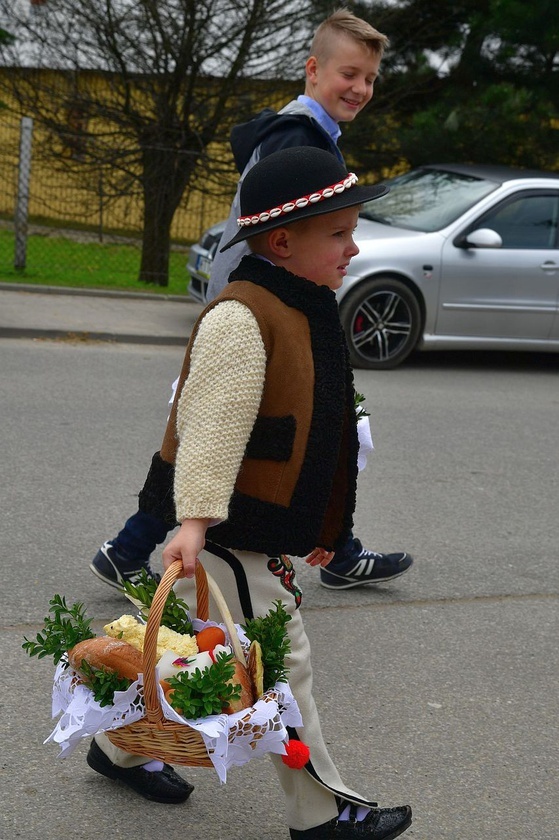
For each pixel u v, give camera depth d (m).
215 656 2.20
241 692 2.17
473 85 14.78
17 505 4.91
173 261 13.69
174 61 12.07
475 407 7.87
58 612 2.38
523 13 13.48
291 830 2.52
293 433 2.22
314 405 2.24
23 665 3.46
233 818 2.76
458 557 4.82
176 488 2.12
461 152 14.27
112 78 12.41
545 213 9.20
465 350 10.11
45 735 3.08
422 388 8.38
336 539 2.48
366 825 2.50
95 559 3.93
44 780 2.87
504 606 4.34
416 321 8.84
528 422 7.54
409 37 14.44
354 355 8.75
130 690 2.13
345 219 2.27
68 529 4.69
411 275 8.70
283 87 12.48
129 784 2.80
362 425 3.46
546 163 14.53
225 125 12.62
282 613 2.28
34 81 12.77
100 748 2.79
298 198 2.20
